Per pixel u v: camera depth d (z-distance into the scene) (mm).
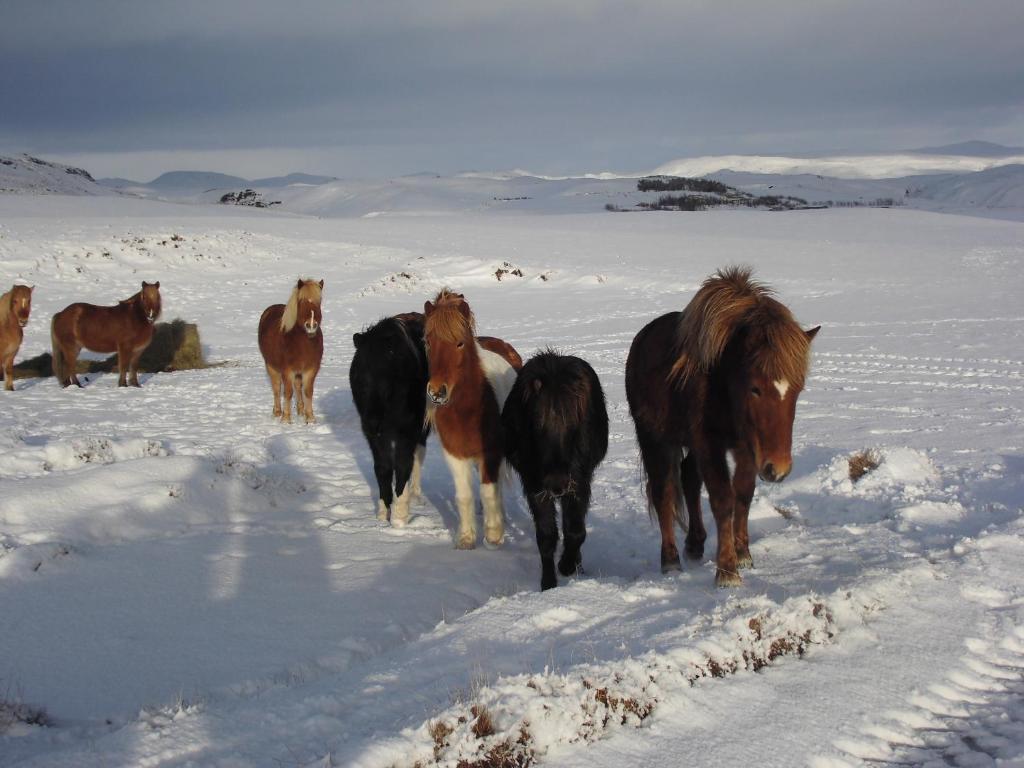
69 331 17203
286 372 13273
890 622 4879
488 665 4258
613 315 28516
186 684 4820
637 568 7023
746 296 5621
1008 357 17438
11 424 12898
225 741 3645
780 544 6777
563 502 6652
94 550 7016
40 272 33969
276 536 7805
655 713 3834
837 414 12727
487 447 7449
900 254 41312
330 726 3715
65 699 4660
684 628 4512
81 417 13859
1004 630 4750
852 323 23750
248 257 40781
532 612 5078
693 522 6828
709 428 5754
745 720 3785
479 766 3383
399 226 58812
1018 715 3904
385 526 8297
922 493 8078
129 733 3744
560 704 3639
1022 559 5773
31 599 5973
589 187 177625
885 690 4082
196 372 20031
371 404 8219
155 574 6602
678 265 39281
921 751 3604
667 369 6289
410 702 3875
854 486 8531
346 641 5461
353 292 34500
